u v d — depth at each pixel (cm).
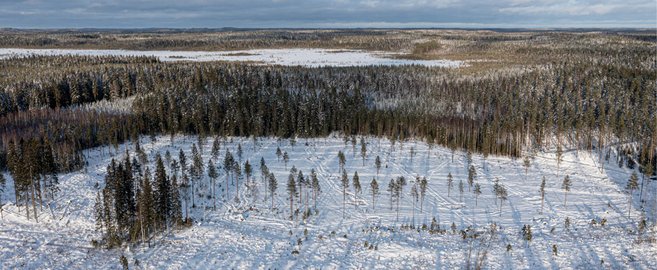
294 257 6038
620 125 10594
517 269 5322
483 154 10556
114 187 6831
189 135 11656
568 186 8194
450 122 11800
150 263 5888
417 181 8444
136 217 6644
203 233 6762
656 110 11506
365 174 9331
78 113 12462
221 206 7762
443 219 7262
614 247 5672
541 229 6662
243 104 12469
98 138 10525
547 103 11950
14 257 5934
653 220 6712
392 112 12462
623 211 7250
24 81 14788
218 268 5772
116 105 13888
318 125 11981
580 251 5644
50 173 7638
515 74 17025
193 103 12331
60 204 7412
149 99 12638
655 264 5131
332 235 6731
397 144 11306
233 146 10931
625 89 13775
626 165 9662
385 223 7150
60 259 5950
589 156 10231
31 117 11888
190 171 8206
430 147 10806
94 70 17100
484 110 13175
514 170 9669
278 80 16125
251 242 6481
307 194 7956
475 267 5419
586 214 7206
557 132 10981
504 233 6569
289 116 12012
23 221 6894
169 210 6888
